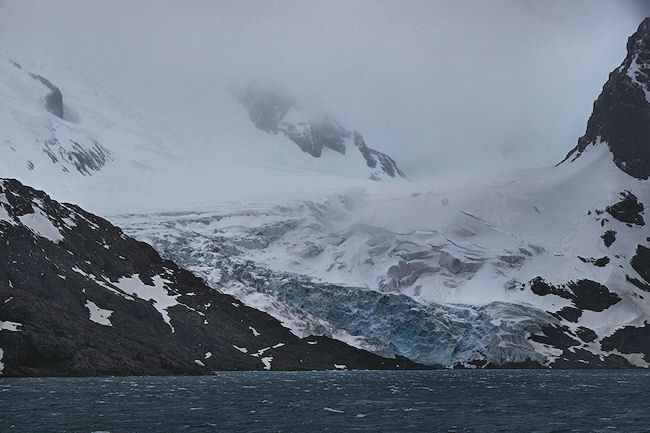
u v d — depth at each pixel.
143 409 131.88
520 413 138.62
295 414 131.25
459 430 116.75
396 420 126.44
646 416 135.00
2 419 115.81
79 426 111.94
